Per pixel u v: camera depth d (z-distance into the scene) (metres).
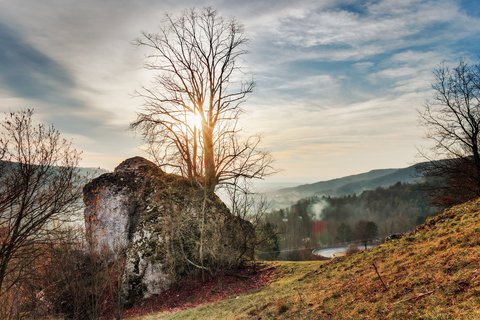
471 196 37.88
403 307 9.97
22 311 20.00
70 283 20.17
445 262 11.54
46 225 14.85
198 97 41.62
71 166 14.58
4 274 14.75
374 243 137.12
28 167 13.39
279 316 13.46
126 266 29.98
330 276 16.81
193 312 20.53
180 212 32.66
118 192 35.19
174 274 29.52
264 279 27.45
